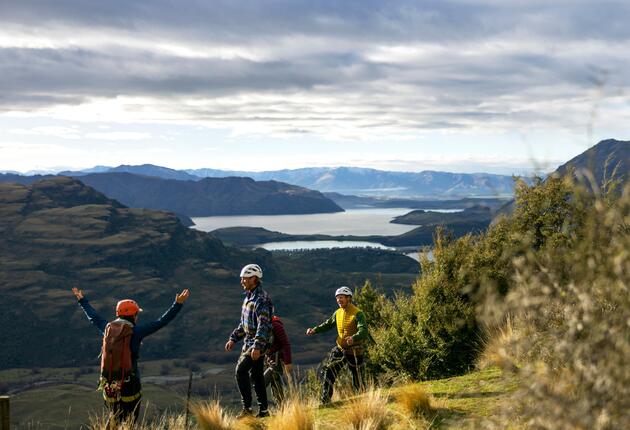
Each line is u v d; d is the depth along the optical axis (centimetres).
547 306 274
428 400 585
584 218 281
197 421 606
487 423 319
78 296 688
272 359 818
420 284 1027
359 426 564
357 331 855
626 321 249
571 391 261
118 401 603
